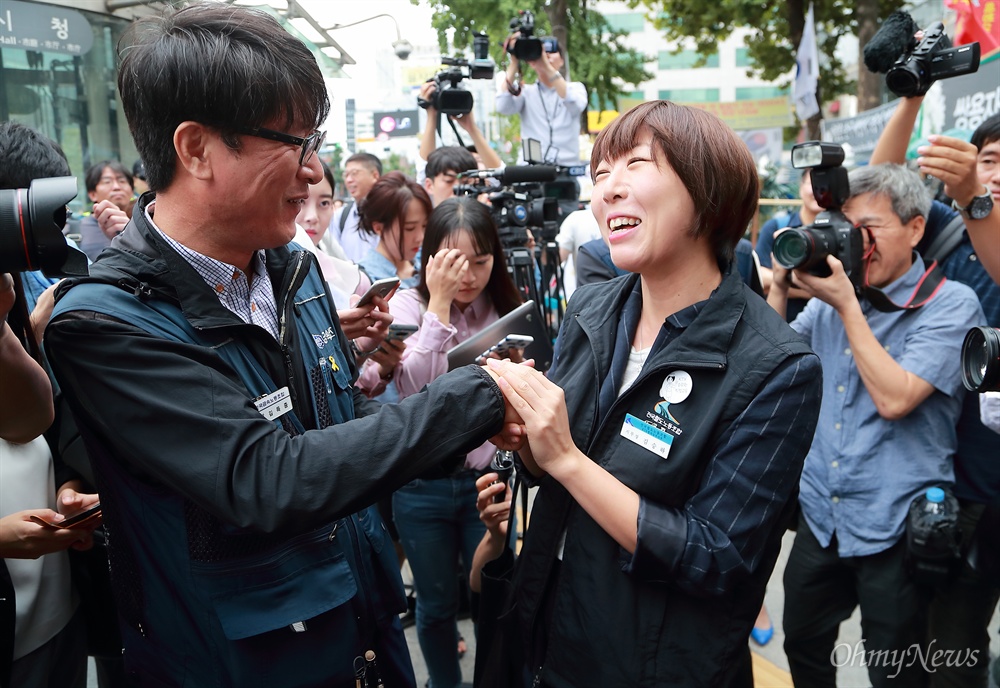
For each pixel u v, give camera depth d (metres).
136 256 1.20
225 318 1.23
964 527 2.19
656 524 1.21
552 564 1.41
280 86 1.12
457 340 2.63
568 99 4.95
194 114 1.11
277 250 1.45
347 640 1.33
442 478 2.40
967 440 2.14
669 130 1.22
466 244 2.49
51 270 1.07
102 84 5.32
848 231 1.95
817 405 1.26
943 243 2.43
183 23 1.13
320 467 1.11
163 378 1.12
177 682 1.29
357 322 1.92
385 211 3.19
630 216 1.25
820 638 2.26
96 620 1.87
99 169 4.45
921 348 1.98
